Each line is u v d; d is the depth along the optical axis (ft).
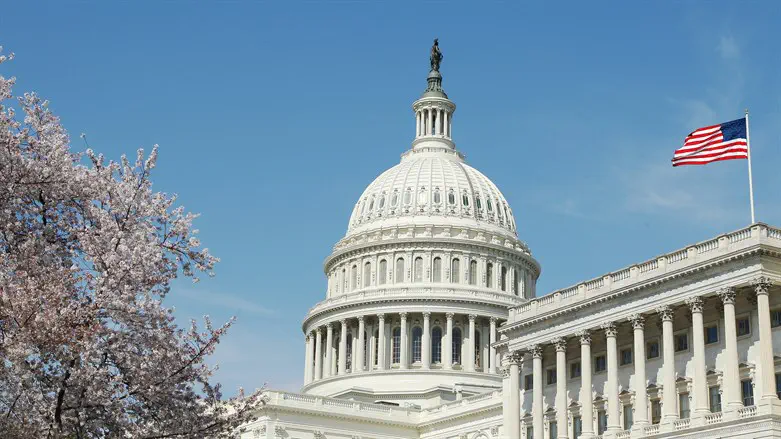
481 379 517.96
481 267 553.23
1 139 129.39
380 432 442.50
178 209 139.95
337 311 545.44
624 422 278.87
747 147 253.65
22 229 134.21
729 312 246.47
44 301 123.24
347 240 578.25
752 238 245.04
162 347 133.69
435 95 629.92
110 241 130.41
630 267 279.90
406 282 545.03
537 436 302.45
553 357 311.68
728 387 244.42
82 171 134.51
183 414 138.21
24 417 128.77
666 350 262.06
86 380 127.54
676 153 260.62
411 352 530.68
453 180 585.63
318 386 539.70
